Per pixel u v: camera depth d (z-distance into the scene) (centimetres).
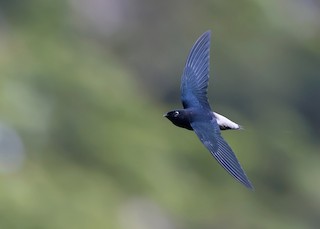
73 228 3294
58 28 4822
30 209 3250
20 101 3812
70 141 3834
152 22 5122
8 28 4612
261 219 4016
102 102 4294
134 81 4784
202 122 1079
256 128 4578
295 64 5216
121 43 5003
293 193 4322
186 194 3897
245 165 4306
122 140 4059
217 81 4719
